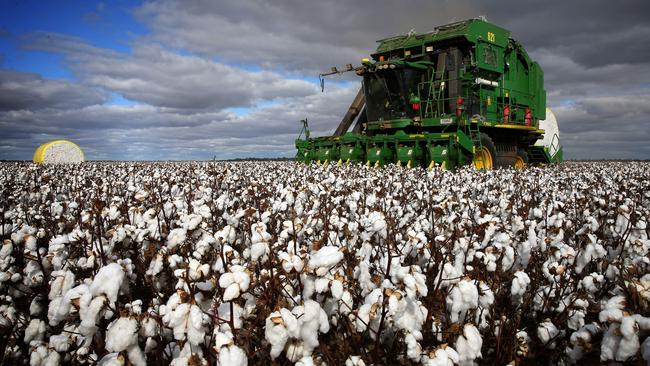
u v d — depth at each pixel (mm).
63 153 32125
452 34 21406
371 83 22891
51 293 3660
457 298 3590
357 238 5520
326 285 3234
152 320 3215
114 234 4898
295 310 2961
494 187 12188
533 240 5562
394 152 22203
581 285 4500
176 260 4320
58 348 3443
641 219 6598
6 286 4508
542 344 4133
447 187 11484
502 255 4973
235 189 10469
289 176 14180
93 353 3457
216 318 3047
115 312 3232
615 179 17266
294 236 4824
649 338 2785
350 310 3449
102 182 12797
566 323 4320
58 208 7363
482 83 21984
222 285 2924
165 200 8102
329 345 3861
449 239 5500
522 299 4629
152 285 4469
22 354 3824
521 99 25703
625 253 5539
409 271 3510
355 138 23578
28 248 4594
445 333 3650
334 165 21828
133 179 13453
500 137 24188
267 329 2824
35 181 12992
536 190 12156
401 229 6520
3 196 10266
